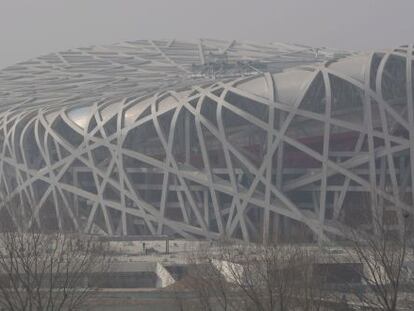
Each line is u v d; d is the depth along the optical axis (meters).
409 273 149.38
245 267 151.00
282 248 171.25
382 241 161.62
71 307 137.50
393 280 124.06
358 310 140.62
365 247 170.38
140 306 152.25
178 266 199.62
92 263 166.12
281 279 136.88
